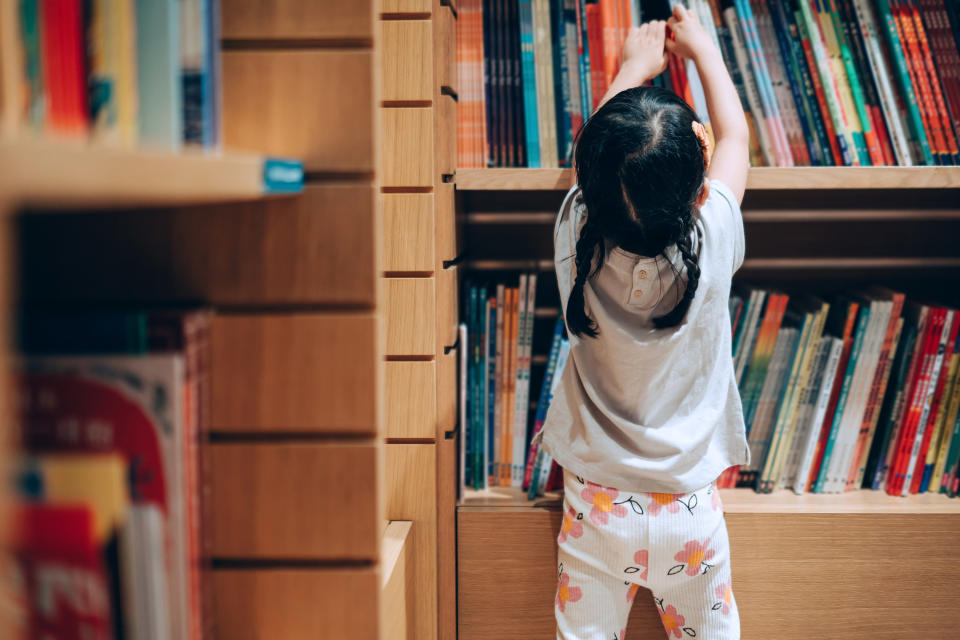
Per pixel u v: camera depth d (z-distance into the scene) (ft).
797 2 4.33
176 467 1.96
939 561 4.18
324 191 2.56
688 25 4.12
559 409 3.95
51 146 1.15
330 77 2.57
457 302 4.51
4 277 1.11
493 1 4.40
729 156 3.81
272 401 2.61
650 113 3.13
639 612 4.22
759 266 5.24
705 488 3.69
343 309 2.60
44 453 1.95
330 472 2.62
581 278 3.50
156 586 1.83
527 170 4.13
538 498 4.45
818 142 4.32
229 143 2.61
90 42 1.78
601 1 4.33
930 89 4.28
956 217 5.15
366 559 2.65
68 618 1.50
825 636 4.23
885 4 4.28
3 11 1.30
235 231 2.58
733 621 3.81
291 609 2.67
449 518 4.23
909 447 4.43
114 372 1.94
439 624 4.28
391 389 4.10
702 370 3.62
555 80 4.41
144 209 2.58
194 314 2.08
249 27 2.59
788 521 4.18
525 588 4.28
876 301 4.36
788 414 4.45
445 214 4.06
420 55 3.85
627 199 3.17
